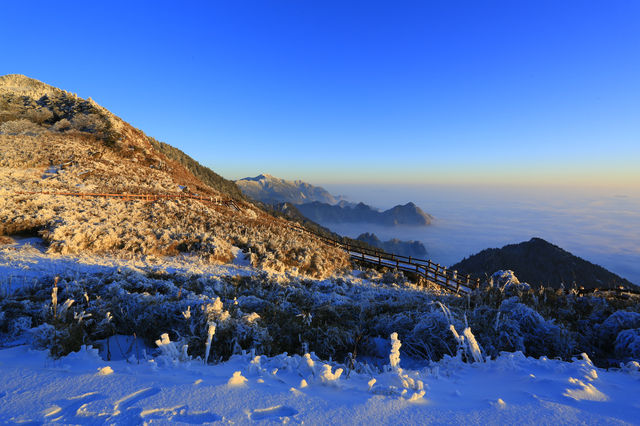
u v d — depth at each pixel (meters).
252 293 10.49
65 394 2.58
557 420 2.48
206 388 2.79
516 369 3.90
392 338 4.01
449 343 5.80
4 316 5.70
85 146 32.56
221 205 29.50
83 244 14.48
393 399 2.85
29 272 10.48
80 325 5.51
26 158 26.14
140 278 9.45
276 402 2.64
